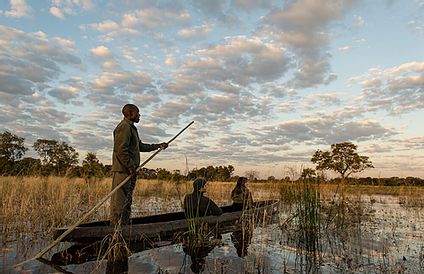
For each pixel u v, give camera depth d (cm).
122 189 556
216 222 752
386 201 1562
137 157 593
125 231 550
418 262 473
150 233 600
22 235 593
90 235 520
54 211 753
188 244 566
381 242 607
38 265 421
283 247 562
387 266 450
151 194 1516
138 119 585
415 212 1102
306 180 704
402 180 2311
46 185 1090
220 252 516
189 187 1381
